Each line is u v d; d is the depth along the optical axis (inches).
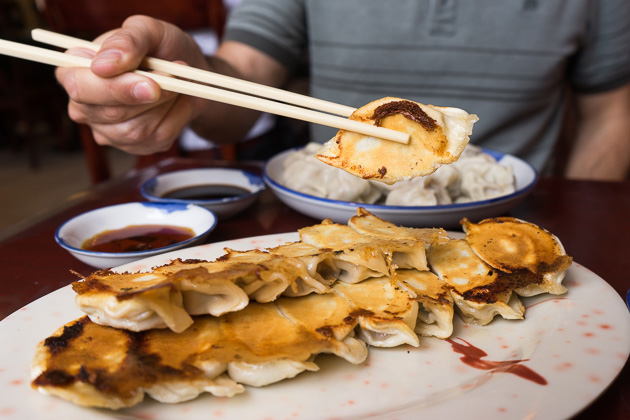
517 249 16.3
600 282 16.0
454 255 16.6
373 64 28.5
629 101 30.8
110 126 19.0
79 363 13.1
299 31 31.0
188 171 23.4
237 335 14.1
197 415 12.9
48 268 18.1
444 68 27.8
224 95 15.5
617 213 21.3
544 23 27.2
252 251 16.2
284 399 13.2
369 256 15.4
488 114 28.1
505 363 13.9
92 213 19.4
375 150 14.8
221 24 40.8
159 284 13.5
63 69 17.4
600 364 13.3
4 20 72.2
